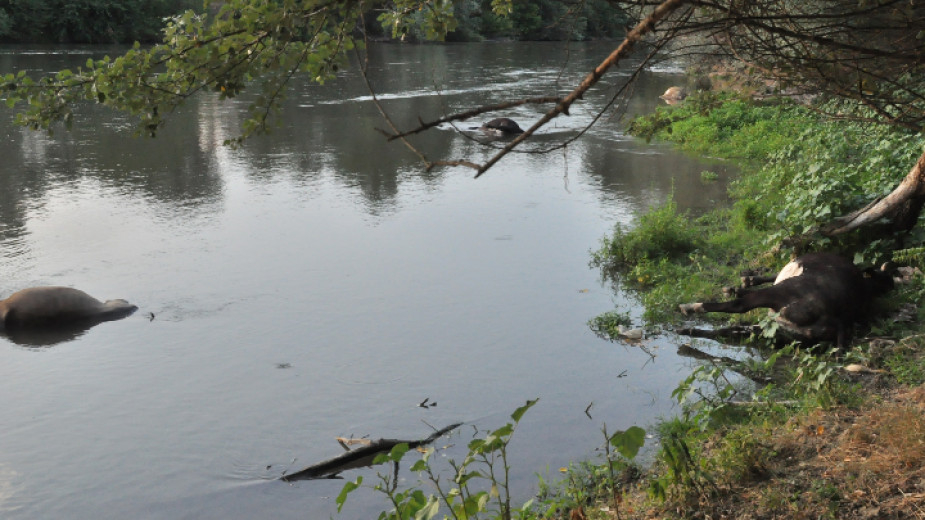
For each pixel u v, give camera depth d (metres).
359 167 18.77
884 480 5.18
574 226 13.88
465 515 4.39
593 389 7.95
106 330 9.66
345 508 6.14
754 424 6.54
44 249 12.64
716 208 14.62
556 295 10.66
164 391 8.11
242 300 10.56
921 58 3.62
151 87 4.06
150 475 6.66
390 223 14.20
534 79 34.97
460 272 11.60
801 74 4.01
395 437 7.15
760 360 8.36
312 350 9.02
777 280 9.29
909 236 9.70
